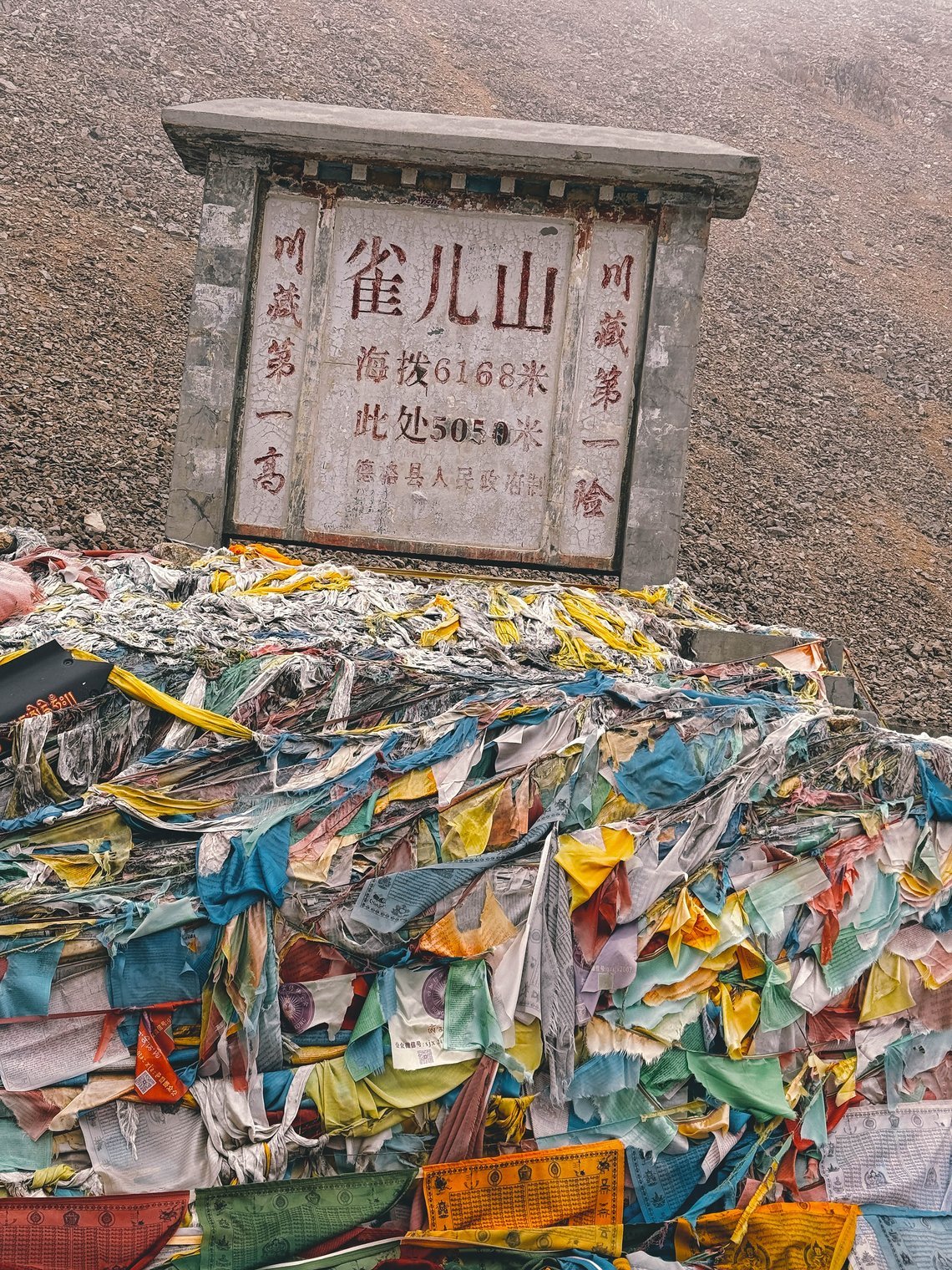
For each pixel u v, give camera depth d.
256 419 7.00
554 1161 3.35
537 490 7.04
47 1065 3.14
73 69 16.19
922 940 3.72
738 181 6.73
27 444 9.52
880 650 10.52
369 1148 3.30
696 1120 3.47
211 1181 3.19
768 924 3.55
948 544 13.01
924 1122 3.68
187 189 14.88
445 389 7.00
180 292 12.79
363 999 3.36
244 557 6.02
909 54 25.69
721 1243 3.44
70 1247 3.10
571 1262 3.26
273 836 3.35
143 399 10.77
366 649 4.31
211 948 3.24
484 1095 3.32
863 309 17.45
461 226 6.93
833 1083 3.62
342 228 6.93
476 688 3.97
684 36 25.14
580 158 6.70
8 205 12.90
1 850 3.35
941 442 14.98
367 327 6.98
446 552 7.03
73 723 3.70
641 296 6.96
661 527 6.95
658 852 3.52
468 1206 3.30
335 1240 3.23
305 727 3.89
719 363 15.13
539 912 3.40
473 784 3.58
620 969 3.43
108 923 3.18
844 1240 3.44
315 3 20.97
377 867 3.44
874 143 22.45
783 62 24.23
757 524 12.16
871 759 3.76
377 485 7.03
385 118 7.04
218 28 18.80
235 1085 3.23
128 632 4.09
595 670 4.23
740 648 5.74
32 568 5.14
